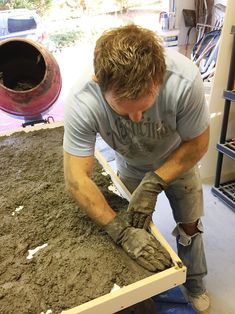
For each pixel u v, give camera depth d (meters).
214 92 1.95
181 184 1.21
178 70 0.86
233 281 1.59
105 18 2.50
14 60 1.60
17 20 2.18
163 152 1.10
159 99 0.87
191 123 0.92
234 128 2.10
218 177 2.15
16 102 1.44
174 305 1.37
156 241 0.88
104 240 0.94
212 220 1.99
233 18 1.73
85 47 2.50
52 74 1.45
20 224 1.04
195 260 1.36
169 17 2.66
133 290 0.76
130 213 0.96
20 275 0.85
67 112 0.90
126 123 0.93
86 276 0.82
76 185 0.89
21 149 1.51
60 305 0.76
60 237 0.97
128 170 1.29
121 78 0.68
